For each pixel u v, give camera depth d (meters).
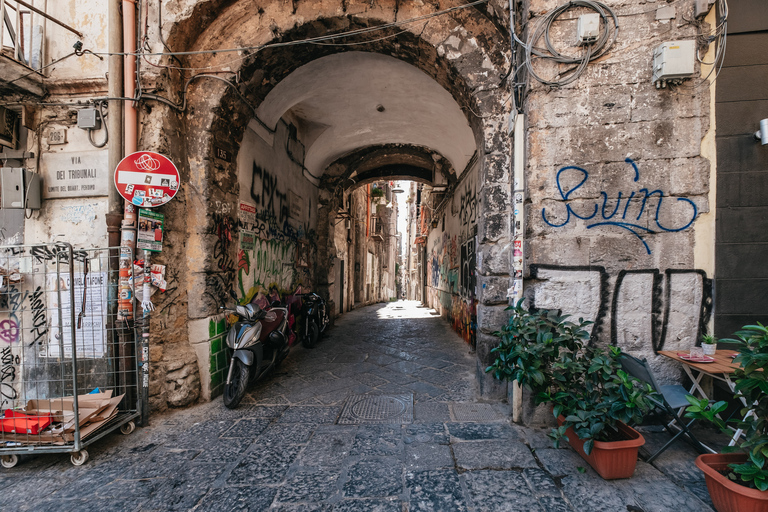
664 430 2.88
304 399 3.69
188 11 3.46
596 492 2.12
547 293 3.08
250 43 3.77
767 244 2.94
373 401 3.59
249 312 3.71
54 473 2.43
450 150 7.32
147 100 3.43
